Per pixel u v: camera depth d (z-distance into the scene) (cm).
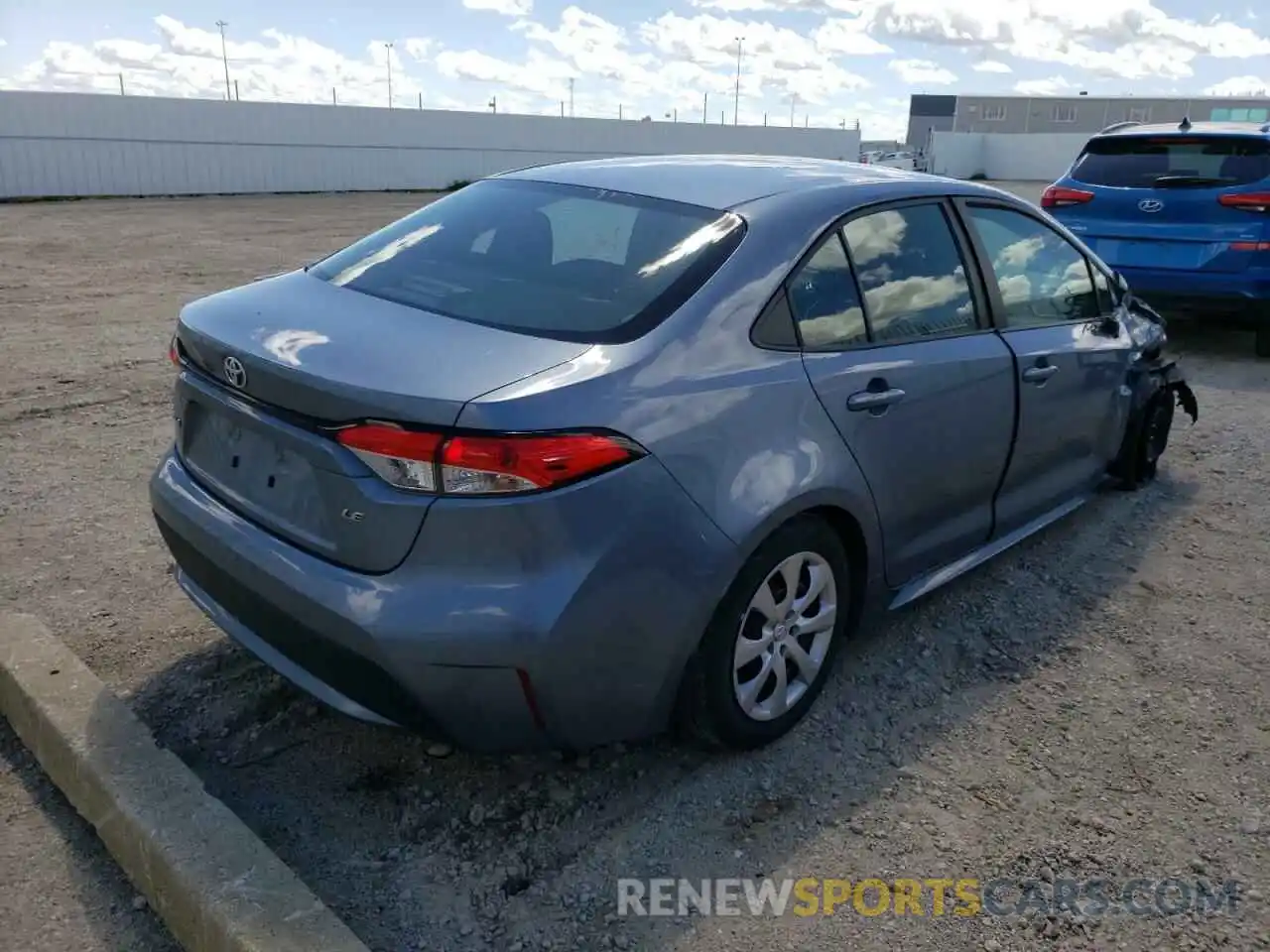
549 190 352
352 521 250
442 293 301
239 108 3181
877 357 327
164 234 1762
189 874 234
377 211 2428
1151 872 270
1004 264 404
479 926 246
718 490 271
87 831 272
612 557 251
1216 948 246
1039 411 409
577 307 285
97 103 2877
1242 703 351
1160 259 821
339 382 248
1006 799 297
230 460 290
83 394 677
